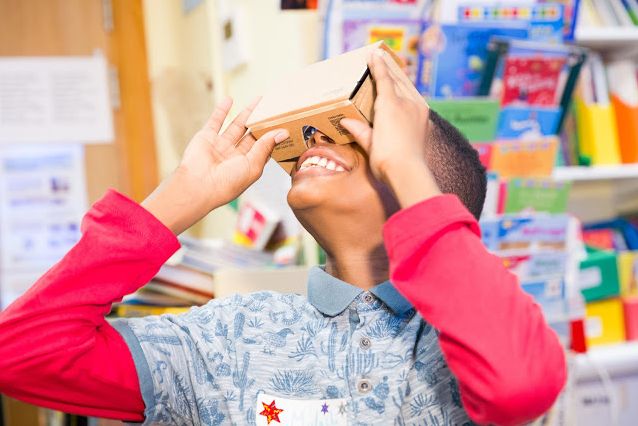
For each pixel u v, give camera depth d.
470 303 0.64
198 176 0.77
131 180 2.48
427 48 1.59
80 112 2.43
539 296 1.69
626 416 1.91
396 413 0.72
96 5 2.41
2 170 2.40
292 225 1.53
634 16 2.03
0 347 0.68
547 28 1.72
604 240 2.16
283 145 0.81
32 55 2.39
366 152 0.74
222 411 0.76
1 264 2.42
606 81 2.08
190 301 1.35
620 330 2.00
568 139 2.00
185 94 2.24
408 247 0.66
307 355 0.77
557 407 1.55
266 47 1.70
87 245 0.71
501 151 1.69
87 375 0.71
